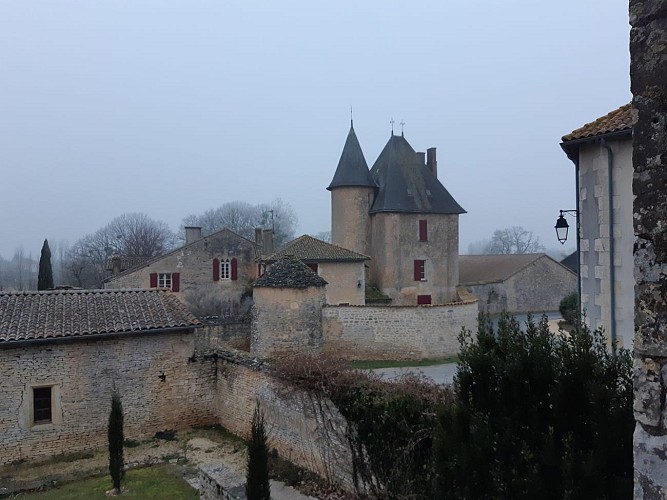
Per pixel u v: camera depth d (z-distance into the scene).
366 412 9.09
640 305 2.71
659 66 2.66
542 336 5.16
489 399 5.12
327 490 10.02
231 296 34.34
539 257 37.88
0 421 12.48
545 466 4.55
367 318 20.98
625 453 4.32
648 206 2.70
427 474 7.46
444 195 33.81
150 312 14.89
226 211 73.81
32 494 10.75
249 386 13.42
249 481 8.60
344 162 33.09
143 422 14.13
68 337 13.05
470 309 22.11
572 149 10.84
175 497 10.42
